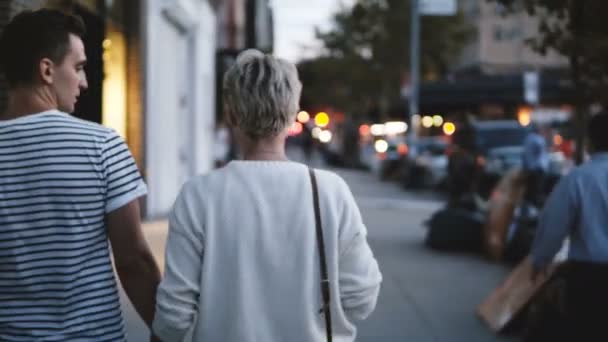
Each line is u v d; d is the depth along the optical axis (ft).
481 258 41.34
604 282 15.81
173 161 58.90
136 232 9.40
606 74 25.73
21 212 8.91
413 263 39.45
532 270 16.96
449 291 32.60
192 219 9.11
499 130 77.46
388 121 156.56
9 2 27.17
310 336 9.05
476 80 98.89
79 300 9.03
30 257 8.92
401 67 157.99
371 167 141.90
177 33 60.59
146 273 9.66
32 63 9.31
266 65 9.38
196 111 65.72
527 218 39.37
